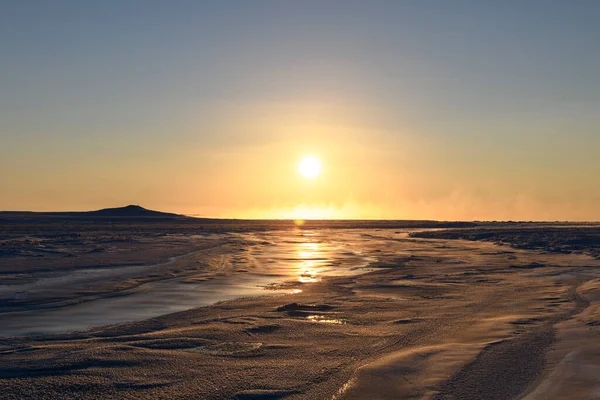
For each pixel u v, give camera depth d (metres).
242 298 20.41
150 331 14.22
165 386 9.46
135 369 10.45
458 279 25.61
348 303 18.59
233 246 52.41
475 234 76.06
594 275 26.56
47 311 17.86
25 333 14.29
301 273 29.67
